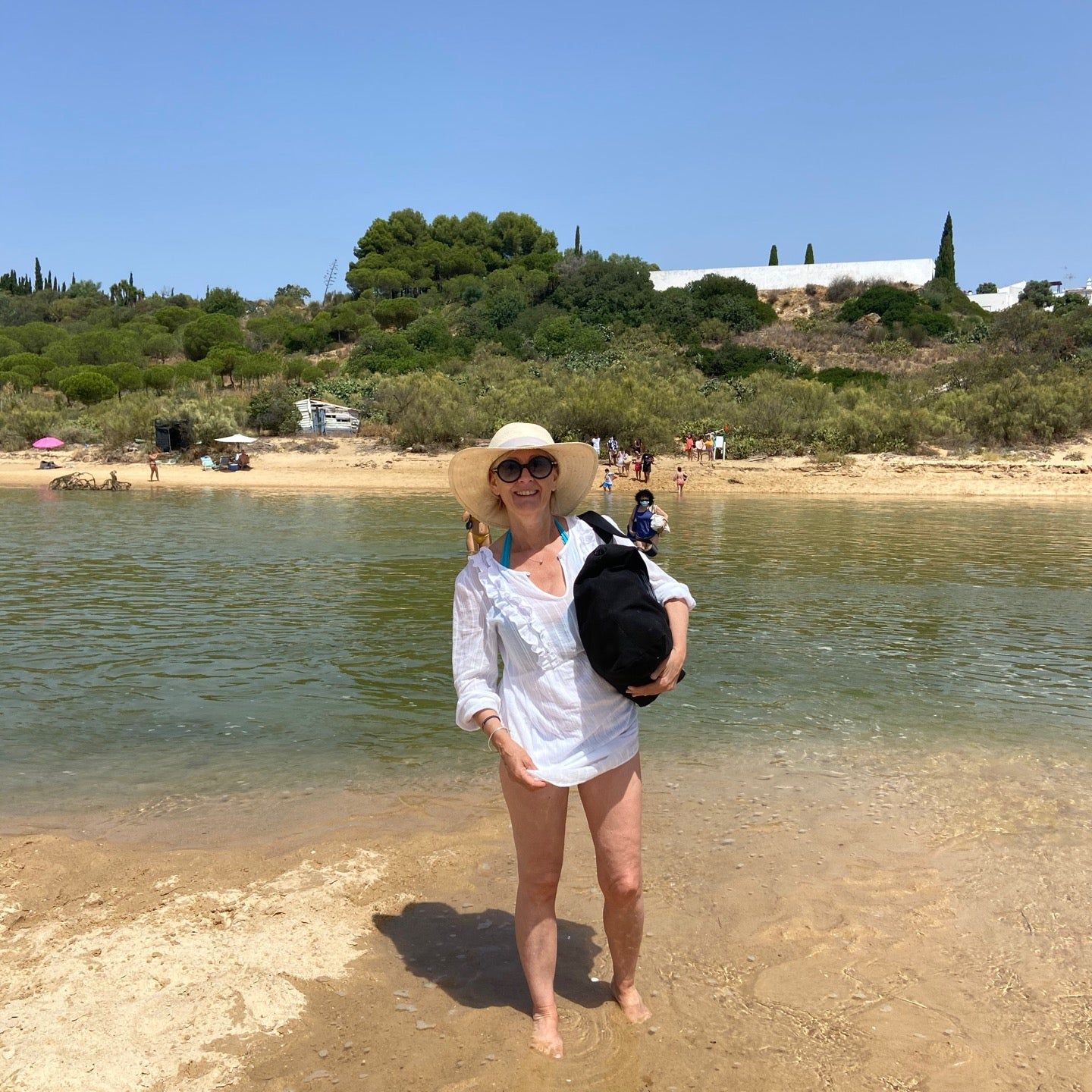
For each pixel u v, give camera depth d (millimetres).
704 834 4910
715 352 69688
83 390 58750
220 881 4328
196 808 5254
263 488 33406
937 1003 3441
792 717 6984
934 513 25375
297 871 4449
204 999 3365
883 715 7031
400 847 4730
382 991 3471
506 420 41812
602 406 40906
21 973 3510
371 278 116875
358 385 51594
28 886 4246
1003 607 11547
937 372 54312
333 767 5906
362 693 7535
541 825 3184
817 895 4250
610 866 3211
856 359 69375
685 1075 3027
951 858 4633
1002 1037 3244
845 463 36531
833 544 18203
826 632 9977
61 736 6496
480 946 3811
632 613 2990
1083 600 12047
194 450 42281
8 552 16312
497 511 3342
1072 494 31406
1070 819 5098
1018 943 3852
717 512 25531
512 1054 3107
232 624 10133
